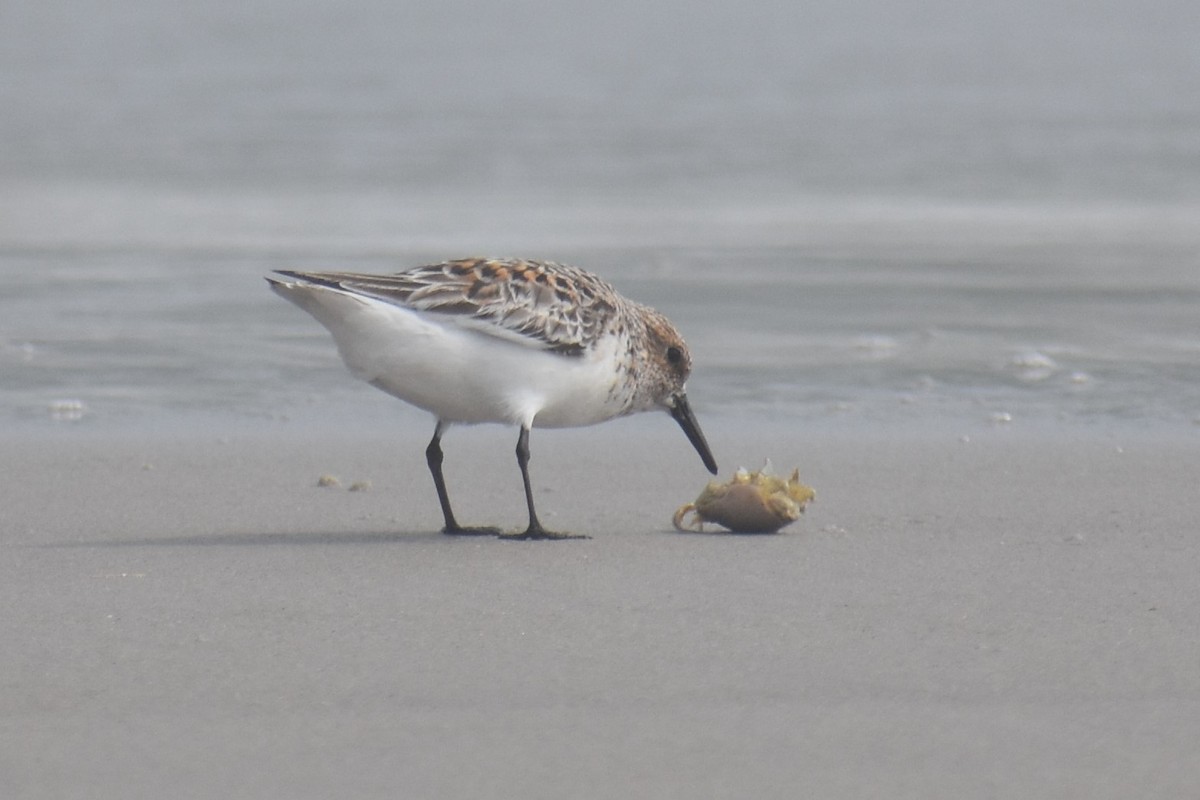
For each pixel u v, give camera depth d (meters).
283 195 30.52
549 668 7.51
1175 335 18.25
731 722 6.74
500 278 10.43
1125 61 52.09
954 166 33.53
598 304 10.87
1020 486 12.08
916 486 12.16
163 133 38.16
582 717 6.80
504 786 6.06
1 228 26.62
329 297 9.95
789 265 23.23
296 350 17.78
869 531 10.65
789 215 28.45
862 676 7.37
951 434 14.02
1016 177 32.22
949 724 6.70
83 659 7.69
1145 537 10.35
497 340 10.36
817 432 14.18
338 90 46.22
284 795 5.99
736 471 12.05
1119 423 14.31
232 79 48.50
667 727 6.68
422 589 9.05
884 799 5.94
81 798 5.98
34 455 13.20
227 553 9.99
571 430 14.44
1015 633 8.07
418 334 10.11
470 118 40.94
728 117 40.91
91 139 37.19
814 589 9.01
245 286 21.56
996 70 50.19
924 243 25.31
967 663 7.56
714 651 7.78
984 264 23.27
